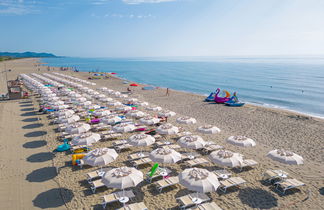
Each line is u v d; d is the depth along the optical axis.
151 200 8.88
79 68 121.12
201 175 7.79
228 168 11.60
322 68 114.25
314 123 20.52
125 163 11.95
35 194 9.21
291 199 9.09
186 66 149.75
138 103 22.62
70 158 12.47
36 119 19.70
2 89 35.94
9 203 8.62
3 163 11.84
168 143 14.44
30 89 36.03
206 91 46.25
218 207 7.90
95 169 11.27
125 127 13.38
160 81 63.25
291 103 34.25
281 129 18.64
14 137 15.52
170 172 10.76
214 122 20.58
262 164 12.12
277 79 66.62
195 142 11.10
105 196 8.44
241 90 47.03
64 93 28.62
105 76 64.88
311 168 11.82
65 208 8.37
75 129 12.73
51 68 94.31
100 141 14.91
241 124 20.06
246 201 8.91
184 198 8.31
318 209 8.48
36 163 11.87
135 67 137.38
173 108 26.41
